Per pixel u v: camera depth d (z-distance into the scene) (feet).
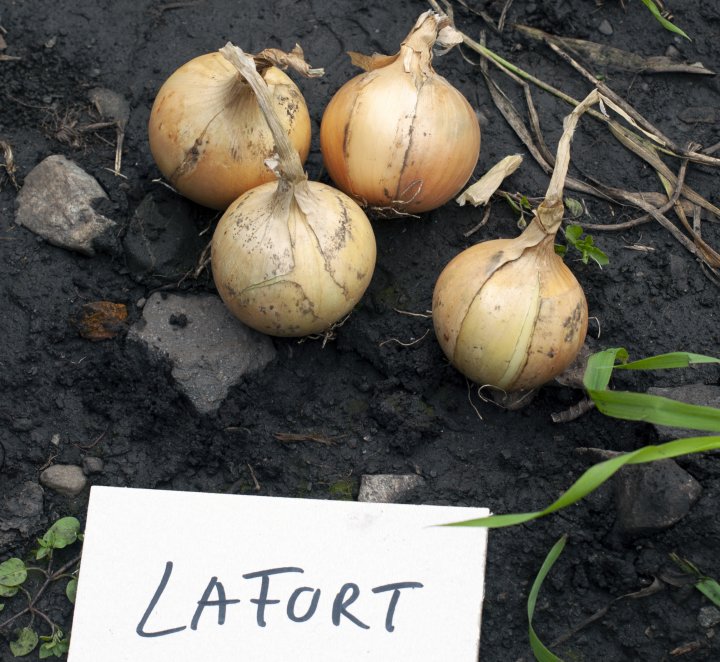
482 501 3.21
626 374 3.29
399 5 3.64
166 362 3.26
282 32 3.61
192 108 3.15
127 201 3.41
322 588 3.08
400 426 3.24
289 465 3.25
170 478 3.24
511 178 3.46
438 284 3.15
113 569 3.09
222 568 3.09
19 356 3.31
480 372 3.12
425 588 3.08
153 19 3.61
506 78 3.58
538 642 2.96
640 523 3.11
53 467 3.24
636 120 3.52
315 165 3.46
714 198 3.47
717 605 3.08
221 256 3.09
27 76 3.54
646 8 3.63
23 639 3.14
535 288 3.05
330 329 3.29
